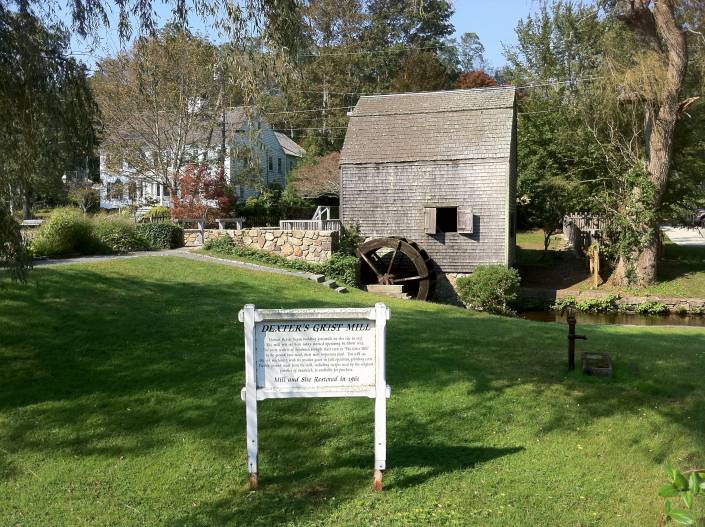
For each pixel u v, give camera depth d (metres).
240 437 5.75
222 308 11.53
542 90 32.34
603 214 24.86
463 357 8.55
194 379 7.38
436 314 13.34
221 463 5.24
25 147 7.41
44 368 7.75
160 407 6.50
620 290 21.95
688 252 28.92
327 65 38.47
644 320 19.52
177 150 28.73
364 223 22.88
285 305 12.71
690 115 22.16
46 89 7.41
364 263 21.72
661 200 22.77
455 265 22.08
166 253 18.69
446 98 23.77
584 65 34.06
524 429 6.00
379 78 45.72
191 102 28.41
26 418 6.23
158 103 27.55
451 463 5.25
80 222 17.61
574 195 25.05
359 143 23.22
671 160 22.80
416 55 44.12
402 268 22.72
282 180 44.31
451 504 4.54
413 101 24.05
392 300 15.71
